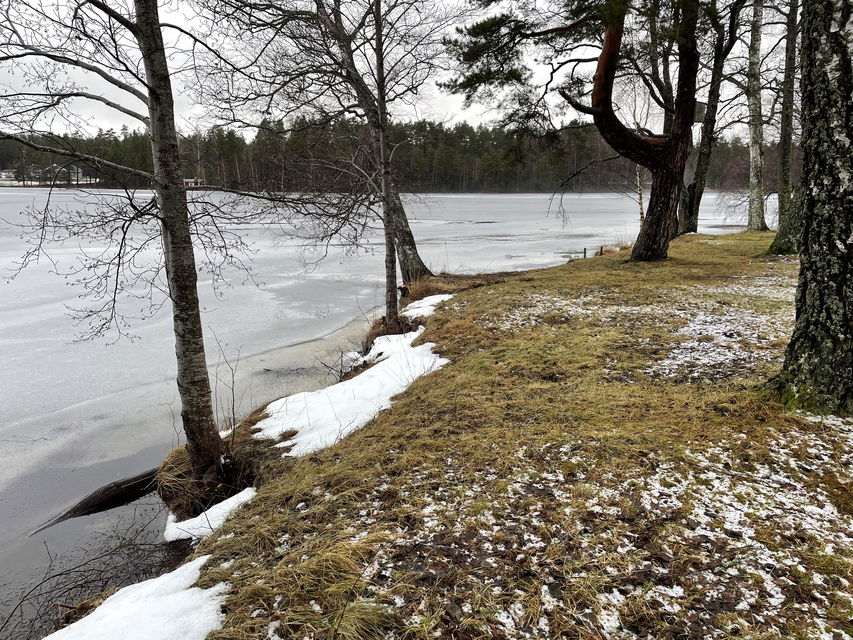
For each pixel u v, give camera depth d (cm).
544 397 509
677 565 263
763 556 265
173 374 893
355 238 919
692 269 1184
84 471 591
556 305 896
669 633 223
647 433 402
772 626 222
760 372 503
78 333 1116
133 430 692
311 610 252
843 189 351
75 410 750
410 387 633
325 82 883
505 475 367
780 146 1420
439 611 243
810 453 350
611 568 264
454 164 8250
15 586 404
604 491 334
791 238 1356
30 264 1814
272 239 2673
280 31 768
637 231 3284
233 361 942
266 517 367
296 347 1023
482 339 750
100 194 572
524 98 1338
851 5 325
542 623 234
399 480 379
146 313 1293
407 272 1479
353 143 1038
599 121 1171
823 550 266
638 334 690
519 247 2523
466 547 290
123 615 266
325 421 589
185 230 475
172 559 404
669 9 984
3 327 1149
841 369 380
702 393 470
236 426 634
